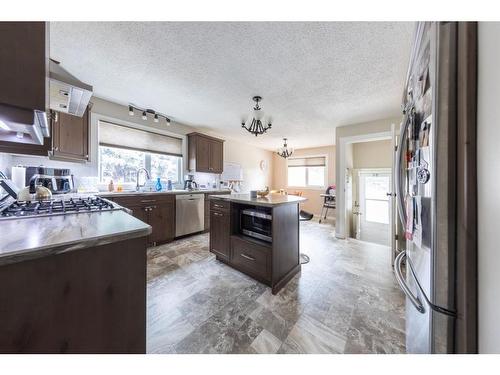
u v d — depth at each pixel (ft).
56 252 1.97
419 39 2.67
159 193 9.84
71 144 7.28
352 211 16.42
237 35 4.99
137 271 2.70
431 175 2.07
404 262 4.15
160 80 7.30
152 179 11.69
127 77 7.11
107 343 2.48
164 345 3.95
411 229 2.88
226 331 4.35
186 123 12.85
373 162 16.25
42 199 4.72
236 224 7.55
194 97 8.75
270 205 5.90
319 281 6.67
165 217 10.10
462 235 1.89
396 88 7.61
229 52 5.64
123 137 10.32
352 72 6.55
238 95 8.42
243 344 4.01
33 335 2.03
